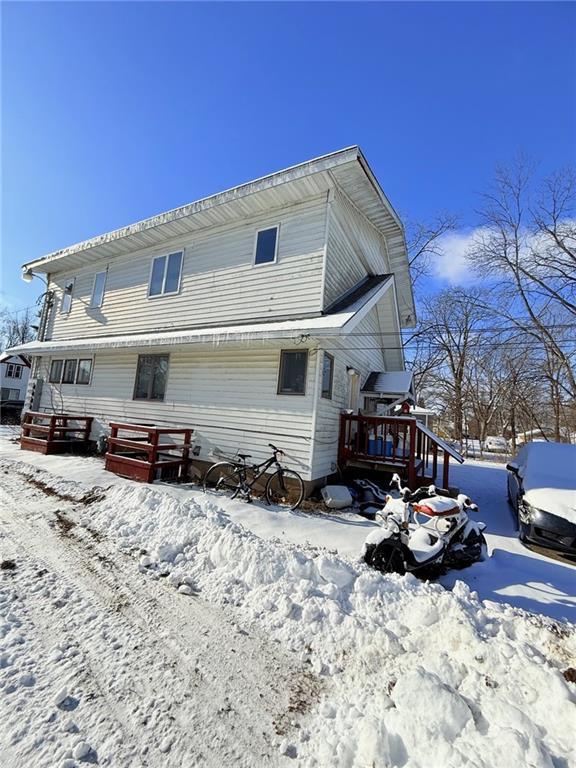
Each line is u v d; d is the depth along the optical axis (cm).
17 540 453
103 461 936
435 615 302
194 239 992
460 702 202
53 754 187
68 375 1266
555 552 512
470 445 2756
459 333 2578
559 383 1969
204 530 455
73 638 280
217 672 254
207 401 854
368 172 755
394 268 1182
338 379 835
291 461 710
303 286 779
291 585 353
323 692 240
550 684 208
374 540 410
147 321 1058
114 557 423
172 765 185
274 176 771
